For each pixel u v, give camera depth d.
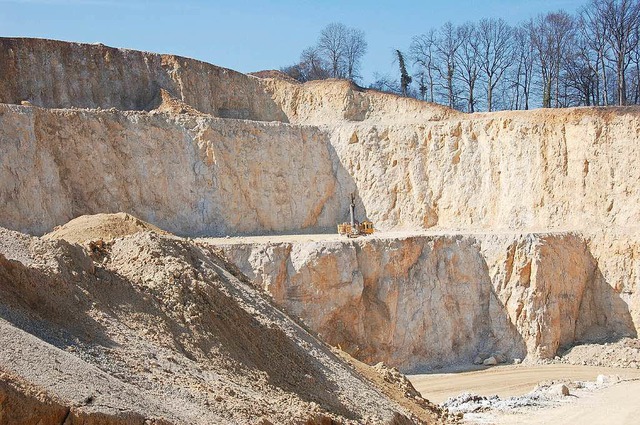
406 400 29.47
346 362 29.17
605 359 50.34
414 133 64.44
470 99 86.75
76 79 63.19
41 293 18.66
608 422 31.45
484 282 53.25
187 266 24.64
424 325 51.19
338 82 72.06
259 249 48.91
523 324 51.75
